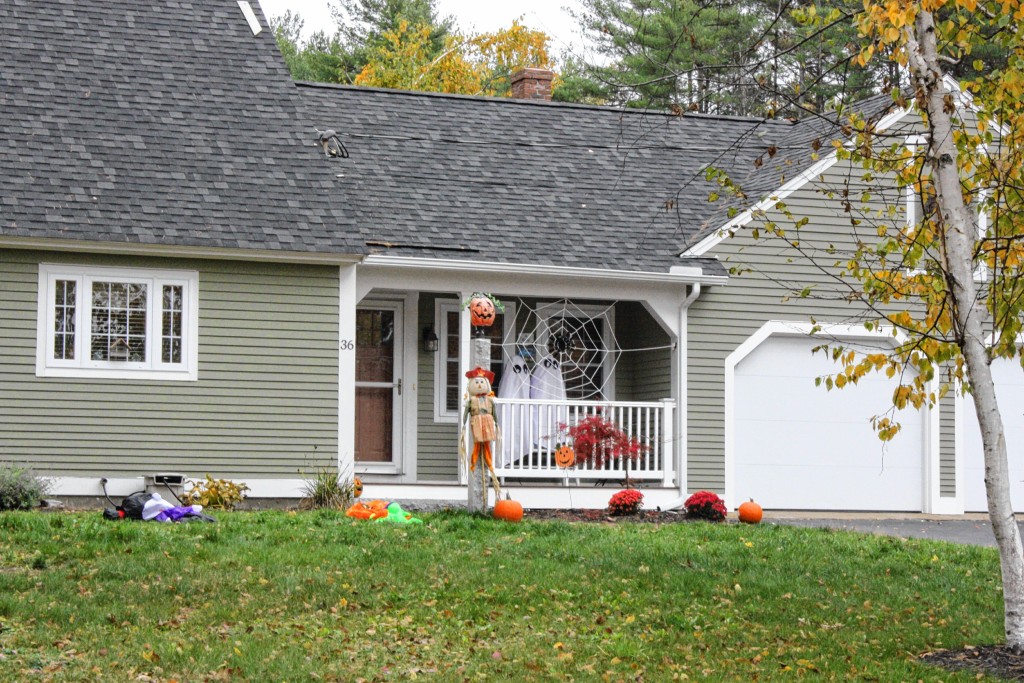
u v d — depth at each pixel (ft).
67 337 51.62
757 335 61.77
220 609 33.45
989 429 32.48
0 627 30.86
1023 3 33.19
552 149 67.41
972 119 56.03
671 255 60.70
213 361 53.11
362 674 29.07
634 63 90.48
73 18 59.98
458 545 42.19
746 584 39.40
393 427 62.64
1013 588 32.78
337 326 54.54
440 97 69.46
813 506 62.54
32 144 53.72
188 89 58.65
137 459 52.01
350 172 61.57
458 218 59.98
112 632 31.17
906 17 30.73
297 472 53.62
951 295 32.53
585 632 33.32
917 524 58.90
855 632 34.96
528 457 60.08
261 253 53.01
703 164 68.95
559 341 64.85
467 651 31.19
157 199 53.26
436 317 63.62
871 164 37.50
